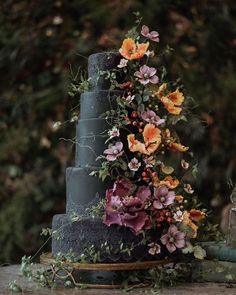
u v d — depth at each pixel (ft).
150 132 4.79
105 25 10.86
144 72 4.91
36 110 11.26
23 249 10.70
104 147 4.86
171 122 4.99
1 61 11.63
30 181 11.18
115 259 4.61
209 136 10.86
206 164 10.69
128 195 4.73
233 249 4.93
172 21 11.05
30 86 11.66
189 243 4.84
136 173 4.82
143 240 4.63
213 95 11.00
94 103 4.93
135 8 10.74
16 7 11.74
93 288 4.71
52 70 11.46
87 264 4.57
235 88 11.12
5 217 10.84
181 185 5.21
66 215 4.89
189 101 7.04
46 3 11.57
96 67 5.02
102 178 4.74
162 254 4.79
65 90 10.52
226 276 4.96
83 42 10.93
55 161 11.30
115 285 4.72
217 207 10.75
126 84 4.92
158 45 10.43
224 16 11.32
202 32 11.19
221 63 11.27
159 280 4.77
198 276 5.04
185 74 10.69
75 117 5.14
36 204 11.02
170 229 4.75
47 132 11.25
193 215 5.01
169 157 8.30
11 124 11.66
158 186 4.75
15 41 11.51
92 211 4.71
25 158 11.45
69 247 4.70
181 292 4.61
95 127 4.90
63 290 4.68
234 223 5.08
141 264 4.61
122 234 4.63
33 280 4.97
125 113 4.86
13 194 11.27
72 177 4.91
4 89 11.75
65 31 11.37
